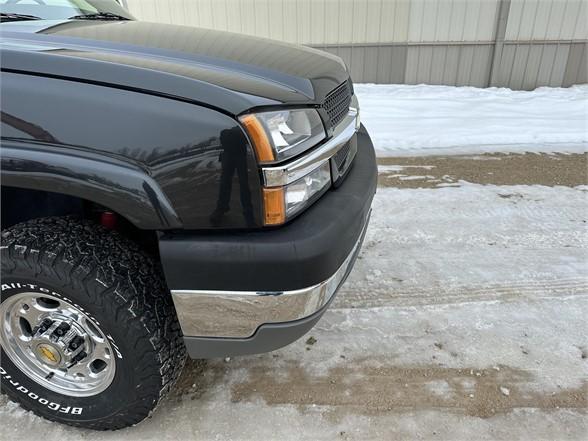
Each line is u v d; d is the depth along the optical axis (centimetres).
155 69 142
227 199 137
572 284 272
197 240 140
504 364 214
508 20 766
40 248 148
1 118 139
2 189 171
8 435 178
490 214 361
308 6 761
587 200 385
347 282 274
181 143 134
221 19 777
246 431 180
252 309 146
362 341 228
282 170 138
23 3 218
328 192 172
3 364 175
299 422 184
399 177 436
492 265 292
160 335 156
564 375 208
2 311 166
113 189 136
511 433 180
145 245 176
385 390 200
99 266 149
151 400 166
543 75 810
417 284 273
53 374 176
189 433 179
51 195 183
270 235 141
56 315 164
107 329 153
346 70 224
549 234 330
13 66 141
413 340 229
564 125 584
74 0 254
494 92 766
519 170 452
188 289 145
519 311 250
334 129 171
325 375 208
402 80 813
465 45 785
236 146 133
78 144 137
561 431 181
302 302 146
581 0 755
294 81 163
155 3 774
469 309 251
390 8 759
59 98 137
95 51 157
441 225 344
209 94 135
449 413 189
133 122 135
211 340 156
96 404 170
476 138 536
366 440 176
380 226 342
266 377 207
